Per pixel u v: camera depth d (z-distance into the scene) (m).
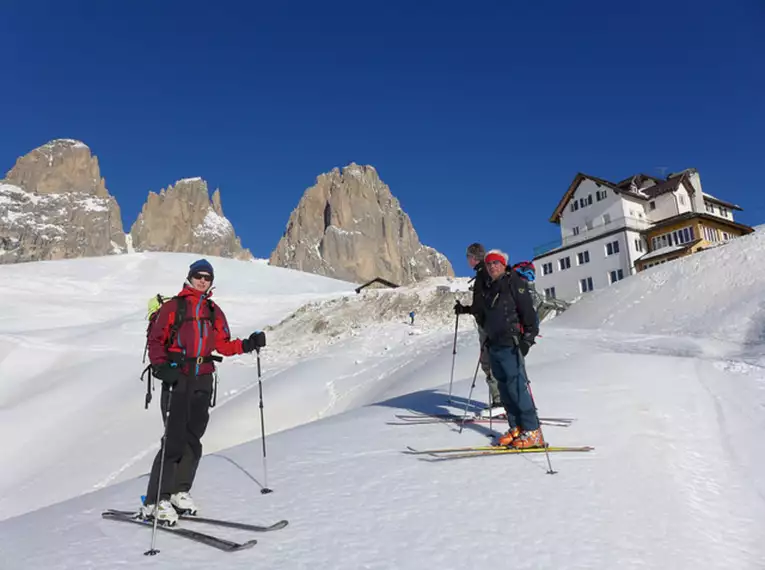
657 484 4.76
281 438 7.06
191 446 4.13
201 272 4.27
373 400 20.88
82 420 25.95
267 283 91.81
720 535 3.94
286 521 3.88
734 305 27.77
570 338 26.03
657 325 29.58
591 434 6.25
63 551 3.49
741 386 9.31
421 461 5.40
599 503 4.28
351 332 40.34
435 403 9.02
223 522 3.87
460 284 52.19
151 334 4.10
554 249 54.16
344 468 5.26
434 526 3.81
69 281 76.19
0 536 3.90
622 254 48.06
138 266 91.31
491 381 7.70
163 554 3.41
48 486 19.45
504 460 5.35
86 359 37.41
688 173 54.28
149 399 4.12
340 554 3.38
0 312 56.22
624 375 10.20
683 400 8.02
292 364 34.19
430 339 34.28
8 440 23.61
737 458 5.67
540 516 3.99
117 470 20.41
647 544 3.64
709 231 47.03
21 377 33.84
